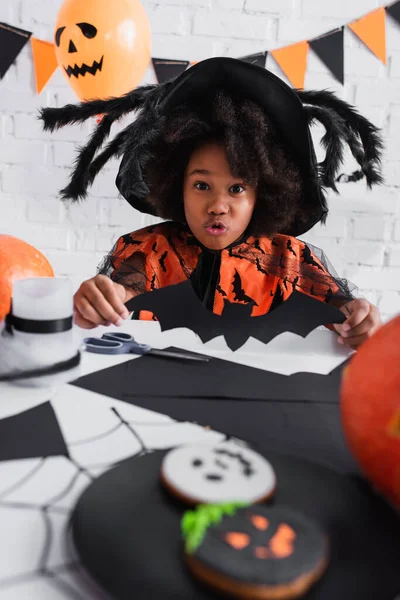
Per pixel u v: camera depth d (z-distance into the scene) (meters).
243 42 1.49
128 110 0.82
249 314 0.56
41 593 0.21
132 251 0.90
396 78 1.52
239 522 0.22
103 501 0.25
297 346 0.57
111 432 0.35
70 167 1.51
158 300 0.55
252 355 0.54
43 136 1.49
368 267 1.61
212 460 0.27
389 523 0.25
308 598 0.19
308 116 0.78
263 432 0.36
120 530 0.23
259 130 0.76
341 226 1.58
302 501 0.26
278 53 1.48
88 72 1.14
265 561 0.20
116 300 0.63
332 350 0.57
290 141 0.78
